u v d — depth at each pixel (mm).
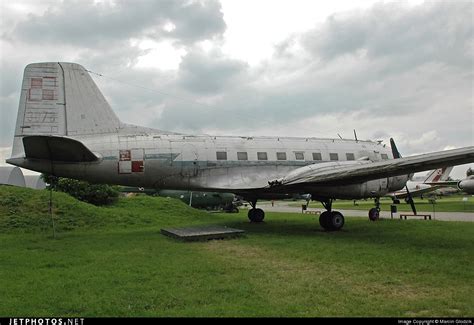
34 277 6926
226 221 18469
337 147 16953
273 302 5371
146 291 5930
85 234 13422
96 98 13547
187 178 14188
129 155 13391
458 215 21969
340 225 13938
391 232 13062
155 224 16875
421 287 6074
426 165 10500
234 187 14469
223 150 14766
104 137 13391
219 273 7094
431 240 11078
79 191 19922
